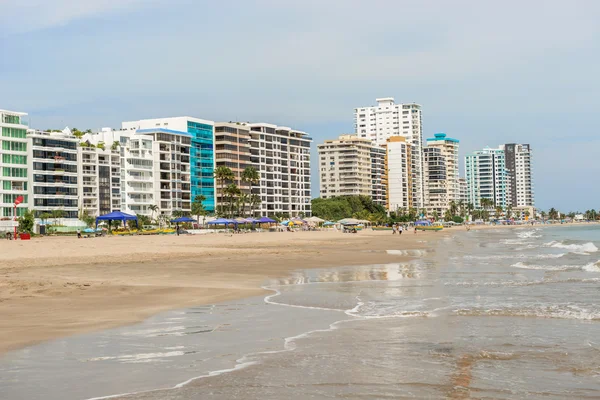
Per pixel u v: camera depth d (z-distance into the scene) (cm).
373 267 4459
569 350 1416
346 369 1245
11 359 1362
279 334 1669
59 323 1872
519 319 1867
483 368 1250
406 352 1409
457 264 4622
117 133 18150
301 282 3309
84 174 16375
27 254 5956
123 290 2802
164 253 6125
